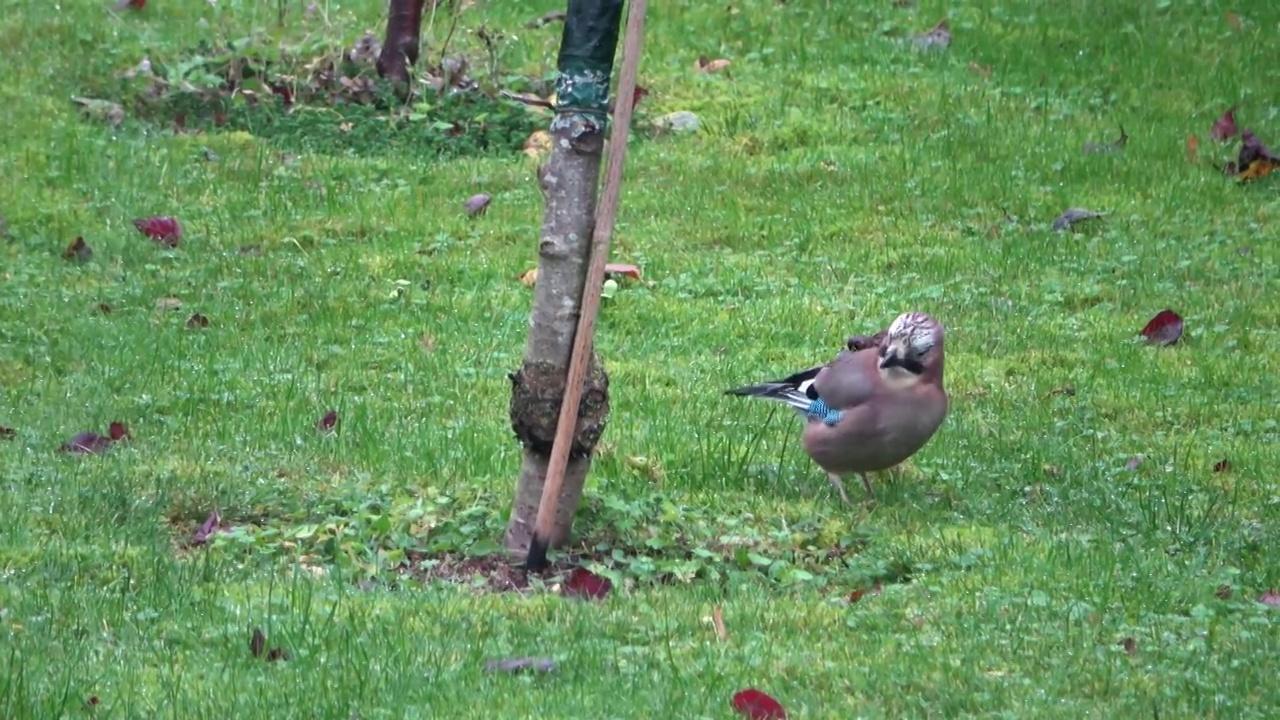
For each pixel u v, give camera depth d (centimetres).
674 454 1154
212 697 764
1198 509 1080
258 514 1042
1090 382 1337
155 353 1327
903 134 1923
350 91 1956
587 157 927
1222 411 1280
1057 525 1056
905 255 1622
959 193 1764
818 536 1027
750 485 1116
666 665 818
